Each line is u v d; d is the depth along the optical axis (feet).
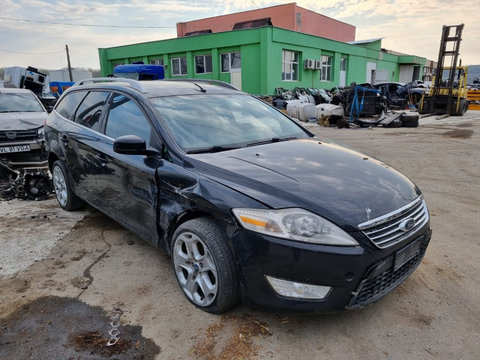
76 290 9.84
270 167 8.84
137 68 52.31
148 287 9.92
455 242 12.44
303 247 7.11
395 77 129.18
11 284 10.18
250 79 77.10
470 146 31.04
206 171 8.73
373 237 7.34
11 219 14.99
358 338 7.95
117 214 11.68
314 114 55.62
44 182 18.16
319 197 7.63
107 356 7.50
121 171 10.89
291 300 7.41
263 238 7.36
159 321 8.54
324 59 91.86
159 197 9.57
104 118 12.32
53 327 8.39
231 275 8.01
